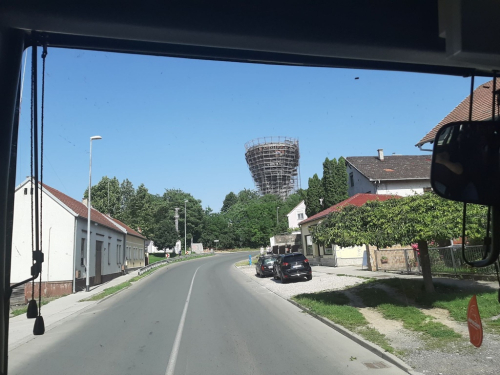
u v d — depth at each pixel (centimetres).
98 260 2777
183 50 257
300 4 240
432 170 232
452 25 202
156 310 1408
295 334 938
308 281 2134
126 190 7000
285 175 9006
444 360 656
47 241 2223
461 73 288
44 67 234
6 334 208
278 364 700
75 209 2484
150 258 6856
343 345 822
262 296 1706
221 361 729
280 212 8731
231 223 9550
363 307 1180
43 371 718
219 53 262
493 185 222
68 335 1047
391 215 1139
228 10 233
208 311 1327
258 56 269
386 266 2134
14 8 204
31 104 231
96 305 1672
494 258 217
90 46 243
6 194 207
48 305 1727
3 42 216
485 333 773
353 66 282
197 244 8312
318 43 256
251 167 9262
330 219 1343
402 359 680
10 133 211
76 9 213
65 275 2214
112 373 687
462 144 229
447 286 1263
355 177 3672
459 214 999
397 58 269
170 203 8906
